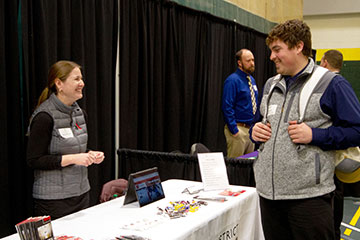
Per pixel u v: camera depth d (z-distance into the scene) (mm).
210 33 4688
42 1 2559
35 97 2553
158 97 3867
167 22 4023
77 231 1504
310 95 1334
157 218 1660
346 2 6746
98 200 3098
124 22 3422
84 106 2936
